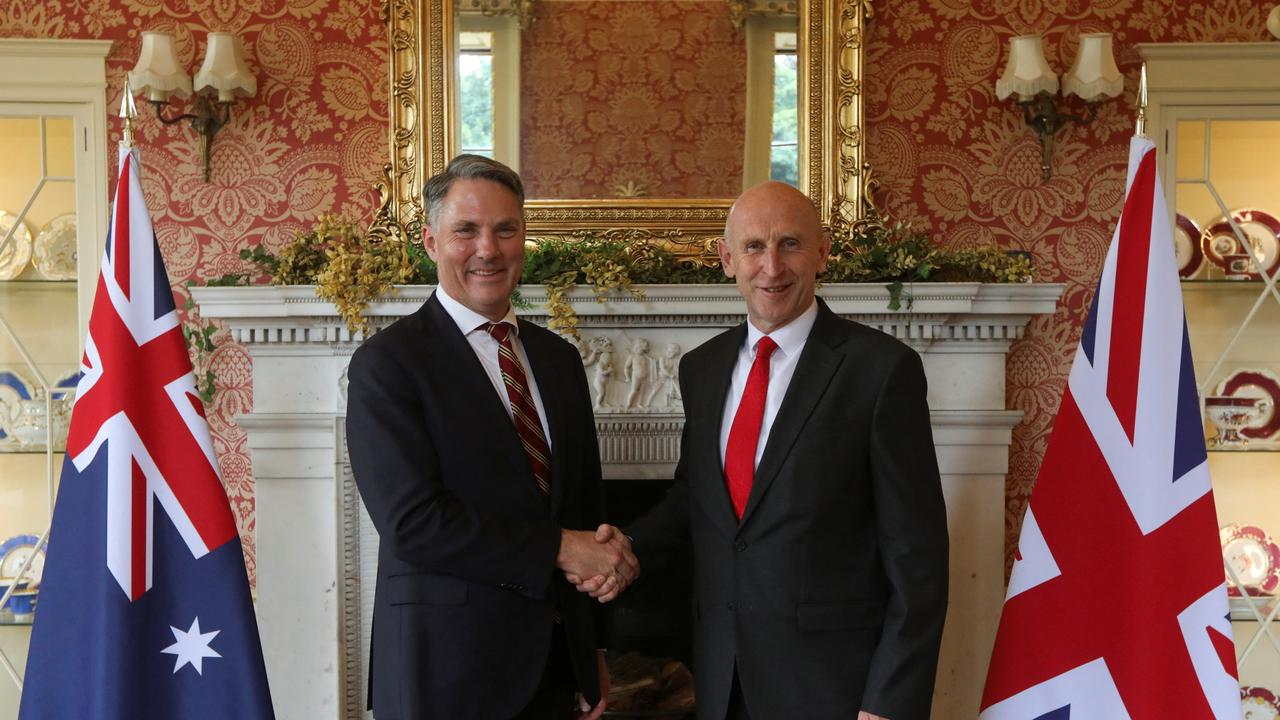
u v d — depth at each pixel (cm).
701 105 279
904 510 184
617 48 279
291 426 266
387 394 182
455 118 278
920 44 285
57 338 291
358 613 270
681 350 267
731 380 205
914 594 181
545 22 279
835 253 268
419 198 277
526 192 279
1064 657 211
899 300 254
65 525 202
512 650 182
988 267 262
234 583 205
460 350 190
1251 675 286
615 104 279
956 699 268
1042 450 283
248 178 283
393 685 182
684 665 291
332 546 267
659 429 268
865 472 189
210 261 282
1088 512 212
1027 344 284
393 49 278
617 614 288
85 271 286
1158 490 207
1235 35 285
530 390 200
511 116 279
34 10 283
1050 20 285
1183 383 209
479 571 179
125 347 204
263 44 283
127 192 210
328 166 283
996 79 285
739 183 279
